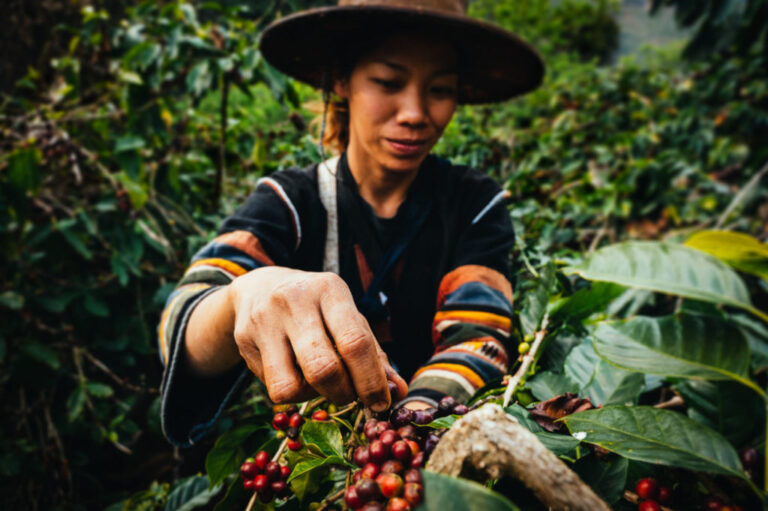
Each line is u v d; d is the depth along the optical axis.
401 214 0.96
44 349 1.49
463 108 1.80
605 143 2.78
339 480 0.61
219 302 0.63
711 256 0.61
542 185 1.83
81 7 2.19
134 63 1.75
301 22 0.93
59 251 1.60
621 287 0.81
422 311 0.97
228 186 1.99
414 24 0.83
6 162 1.55
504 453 0.38
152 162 1.90
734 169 3.24
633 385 0.67
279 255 0.88
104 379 1.69
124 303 1.74
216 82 1.74
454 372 0.75
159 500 1.01
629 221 2.27
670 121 3.51
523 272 1.21
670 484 0.50
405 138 0.86
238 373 0.72
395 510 0.37
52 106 1.91
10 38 2.19
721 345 0.58
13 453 1.45
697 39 4.10
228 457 0.79
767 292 1.60
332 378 0.48
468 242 0.96
